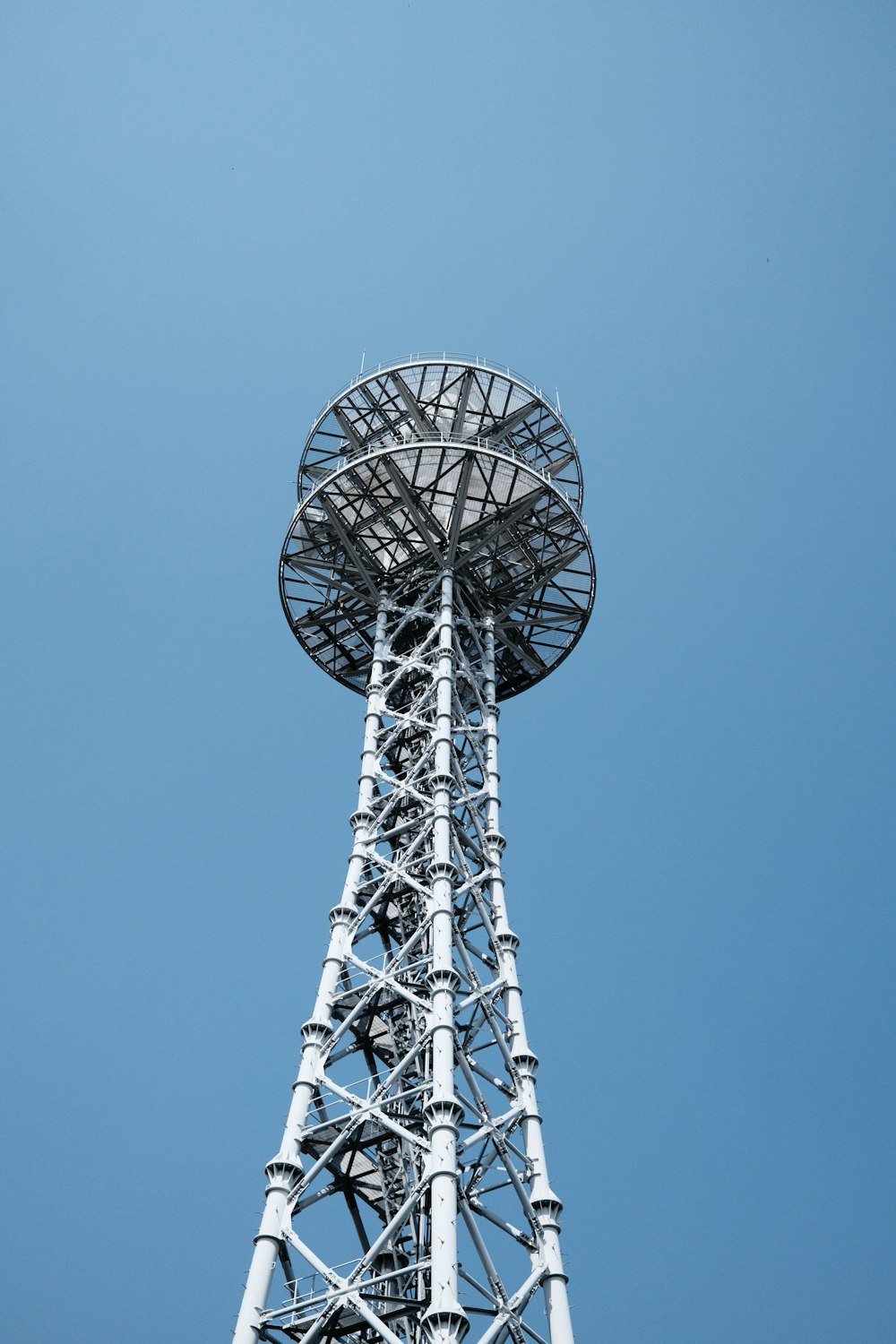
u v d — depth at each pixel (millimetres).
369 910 46969
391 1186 43344
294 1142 38500
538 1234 36875
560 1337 34031
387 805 51531
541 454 63875
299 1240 35906
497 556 62500
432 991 41688
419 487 61250
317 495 59656
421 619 61062
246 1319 33844
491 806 52000
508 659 64125
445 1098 36938
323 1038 42219
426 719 57531
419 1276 38250
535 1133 39594
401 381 61344
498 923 46969
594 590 62500
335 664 63781
